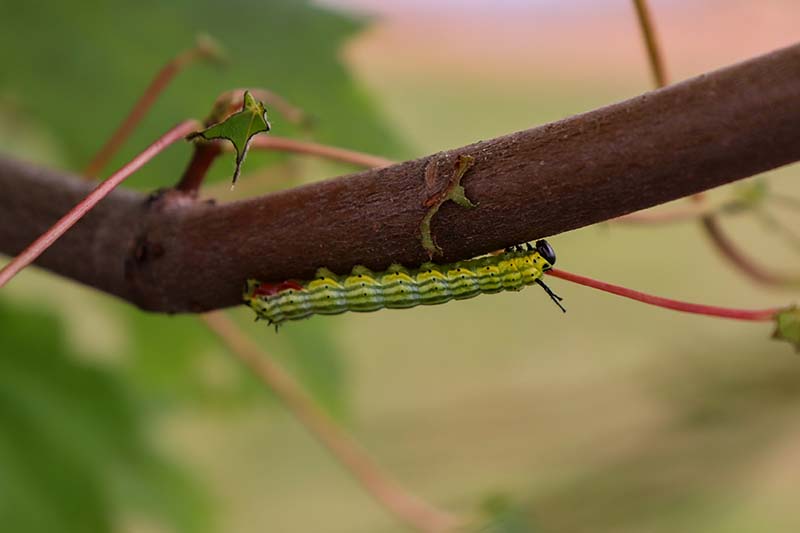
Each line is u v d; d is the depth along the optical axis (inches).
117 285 12.3
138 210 12.2
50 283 15.9
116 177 11.4
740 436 14.5
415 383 18.9
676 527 14.2
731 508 15.0
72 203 12.7
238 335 14.2
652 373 15.0
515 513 13.5
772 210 21.3
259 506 17.7
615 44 24.7
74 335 15.3
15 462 14.6
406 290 11.8
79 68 14.7
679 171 11.0
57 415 14.9
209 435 16.0
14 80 14.5
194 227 12.0
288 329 15.5
